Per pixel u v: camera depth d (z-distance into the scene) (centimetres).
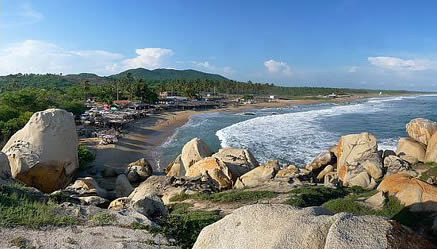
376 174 2320
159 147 5491
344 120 8431
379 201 1447
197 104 12975
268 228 677
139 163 3516
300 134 6197
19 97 6247
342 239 545
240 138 5941
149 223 1205
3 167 1864
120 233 1121
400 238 545
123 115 7988
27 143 2398
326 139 5559
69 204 1343
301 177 2273
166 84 18488
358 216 609
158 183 2292
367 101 18250
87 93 12006
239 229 712
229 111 12181
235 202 1820
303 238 607
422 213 1313
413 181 1455
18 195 1448
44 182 2388
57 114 2541
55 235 1077
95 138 5847
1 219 1128
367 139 2617
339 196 1908
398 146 2744
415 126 2689
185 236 1172
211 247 721
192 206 1808
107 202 1898
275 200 1789
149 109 10856
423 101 17425
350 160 2600
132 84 13662
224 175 2353
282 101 17662
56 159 2419
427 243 562
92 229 1135
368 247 523
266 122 8331
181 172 2998
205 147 3022
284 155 4434
